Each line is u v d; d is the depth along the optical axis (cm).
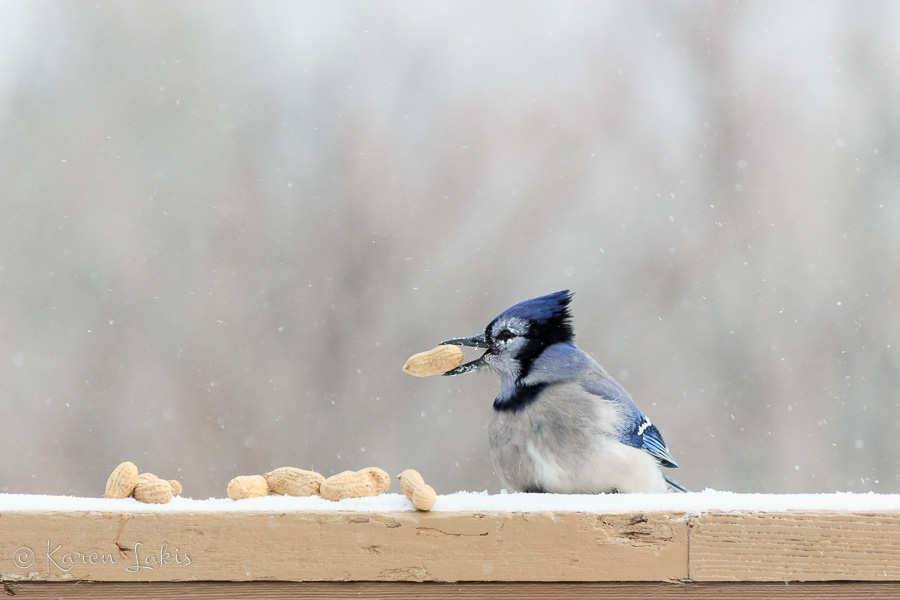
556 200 1451
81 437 1216
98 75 1509
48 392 1239
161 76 1512
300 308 1333
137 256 1357
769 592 402
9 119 1474
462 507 408
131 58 1530
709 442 1245
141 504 411
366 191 1450
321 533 401
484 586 405
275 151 1484
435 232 1418
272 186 1444
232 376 1265
